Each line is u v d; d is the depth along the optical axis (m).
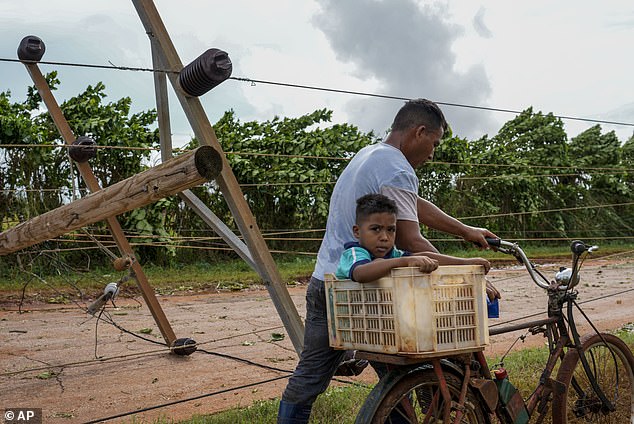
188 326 8.46
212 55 4.19
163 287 11.82
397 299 2.91
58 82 12.97
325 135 15.80
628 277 14.41
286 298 4.84
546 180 20.75
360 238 3.29
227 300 10.80
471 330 3.08
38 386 5.67
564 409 3.99
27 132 11.88
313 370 3.62
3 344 7.20
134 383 5.81
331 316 3.30
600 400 4.27
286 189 15.05
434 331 2.93
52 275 11.36
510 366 5.79
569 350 4.16
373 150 3.62
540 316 9.61
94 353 6.86
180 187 3.86
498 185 19.30
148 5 4.56
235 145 15.02
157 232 13.52
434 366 3.17
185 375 6.09
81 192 12.52
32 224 5.11
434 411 3.30
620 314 9.64
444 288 2.98
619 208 23.20
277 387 5.70
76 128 12.91
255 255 4.75
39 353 6.83
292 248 15.57
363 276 3.01
